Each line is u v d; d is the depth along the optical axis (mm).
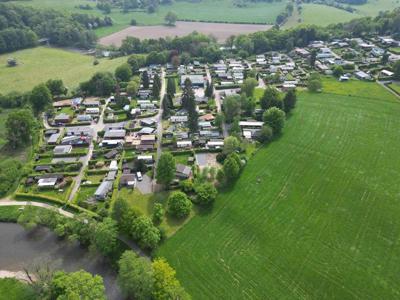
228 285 106500
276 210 135250
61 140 188125
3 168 158125
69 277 98938
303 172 156250
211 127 196875
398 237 121250
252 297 102812
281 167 160375
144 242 117500
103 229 117062
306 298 102000
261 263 113562
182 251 118562
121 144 183125
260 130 186375
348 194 141750
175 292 97000
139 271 99750
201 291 104750
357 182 148250
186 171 156125
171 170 145625
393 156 164375
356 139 179500
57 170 164375
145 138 183125
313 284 105938
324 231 124750
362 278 107125
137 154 175250
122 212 123562
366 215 131000
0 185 150000
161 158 146000
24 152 181125
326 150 171250
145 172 161500
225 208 137250
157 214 130250
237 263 113750
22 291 106250
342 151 169875
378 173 153125
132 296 103938
